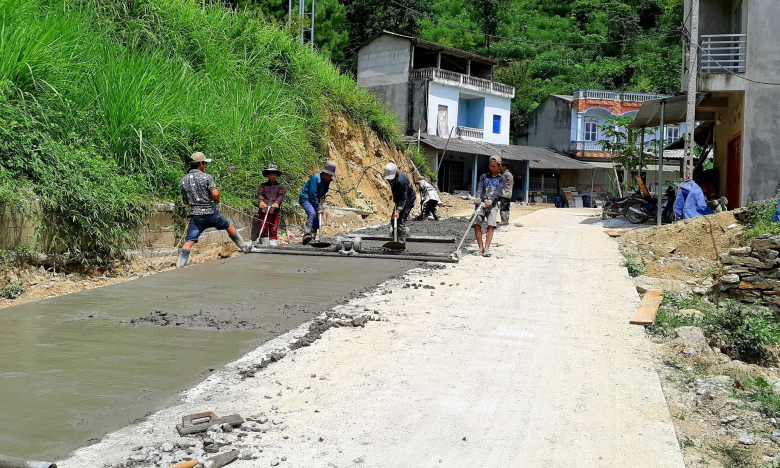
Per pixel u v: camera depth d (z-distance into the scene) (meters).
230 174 12.58
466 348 5.79
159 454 3.48
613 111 45.09
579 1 74.81
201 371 4.96
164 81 12.80
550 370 5.23
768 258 12.53
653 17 66.06
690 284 13.23
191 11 16.66
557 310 7.48
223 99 14.39
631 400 4.59
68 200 8.95
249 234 12.99
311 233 12.83
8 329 6.11
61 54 10.76
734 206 19.25
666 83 51.69
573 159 43.41
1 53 9.61
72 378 4.73
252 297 7.76
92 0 13.88
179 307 7.15
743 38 17.77
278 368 5.10
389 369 5.14
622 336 6.37
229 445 3.68
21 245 8.33
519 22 70.06
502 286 8.91
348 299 7.75
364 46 39.66
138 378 4.77
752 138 17.55
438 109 37.84
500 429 4.02
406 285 8.66
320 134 19.19
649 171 43.03
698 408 4.99
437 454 3.64
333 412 4.22
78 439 3.68
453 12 70.75
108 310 6.98
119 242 9.63
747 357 7.70
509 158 37.81
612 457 3.66
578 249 13.39
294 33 22.09
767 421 4.68
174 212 10.80
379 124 26.06
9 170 8.62
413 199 12.89
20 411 4.07
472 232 16.30
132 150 10.79
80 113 10.34
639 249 15.54
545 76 59.53
